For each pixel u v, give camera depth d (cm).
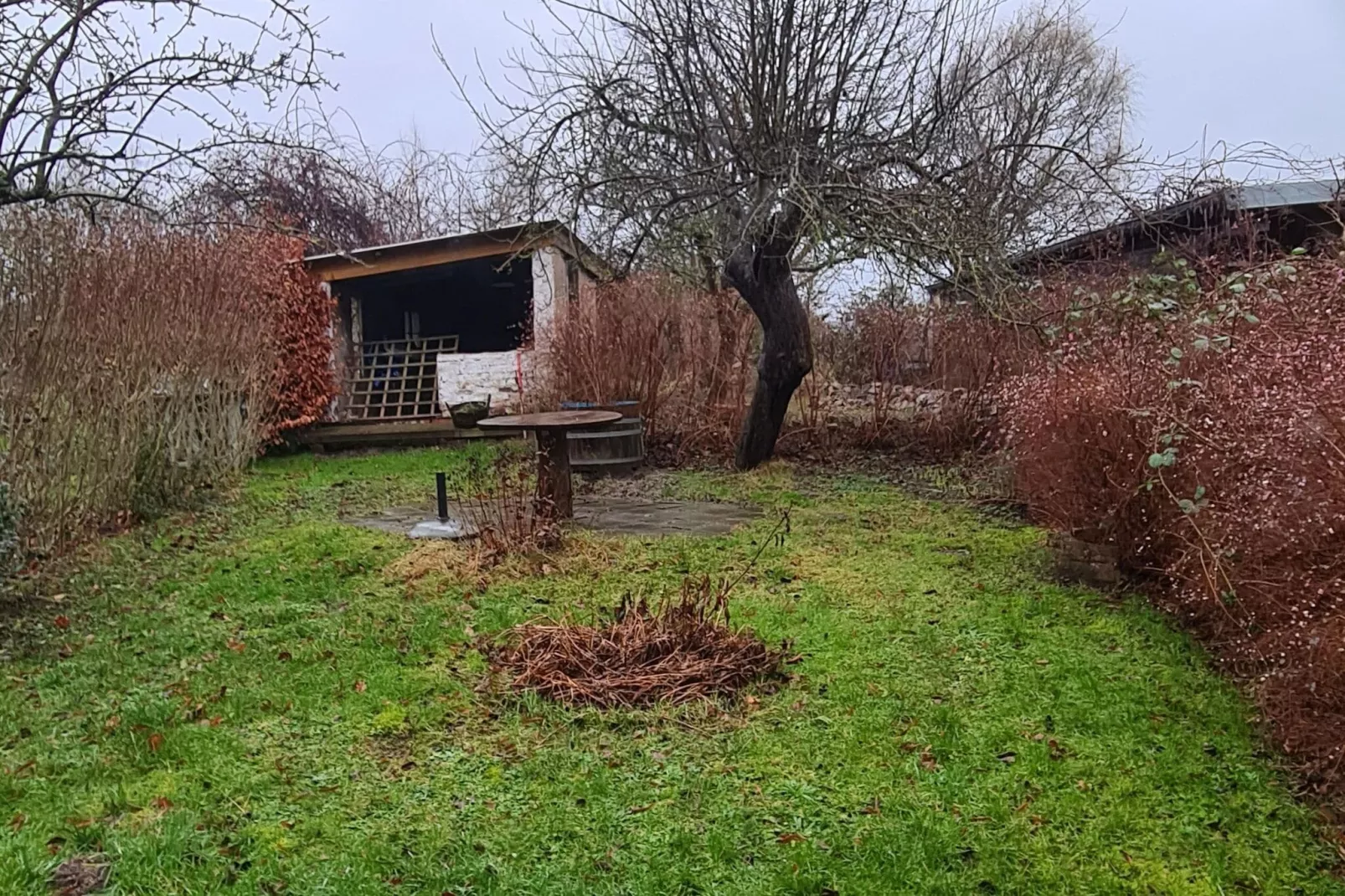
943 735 331
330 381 1083
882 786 298
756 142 711
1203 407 408
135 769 313
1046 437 536
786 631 440
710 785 300
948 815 280
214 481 822
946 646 419
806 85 730
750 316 980
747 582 522
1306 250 478
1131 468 470
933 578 527
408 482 851
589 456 878
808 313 991
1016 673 387
